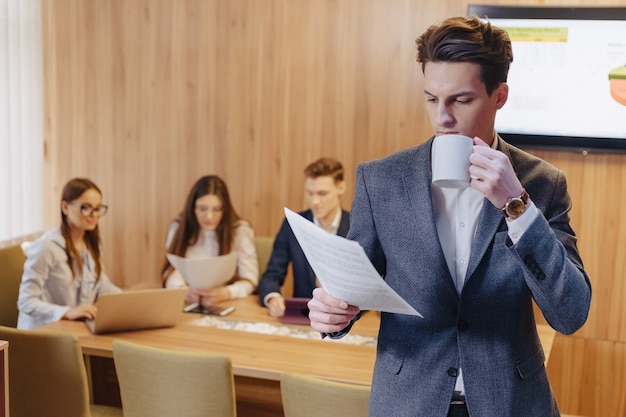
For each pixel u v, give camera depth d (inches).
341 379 98.5
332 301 58.0
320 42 163.3
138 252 179.0
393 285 61.4
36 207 174.9
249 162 170.2
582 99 148.5
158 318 117.9
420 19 157.2
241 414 118.6
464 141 53.4
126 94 175.5
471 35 54.6
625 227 149.7
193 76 171.3
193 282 130.5
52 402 102.2
